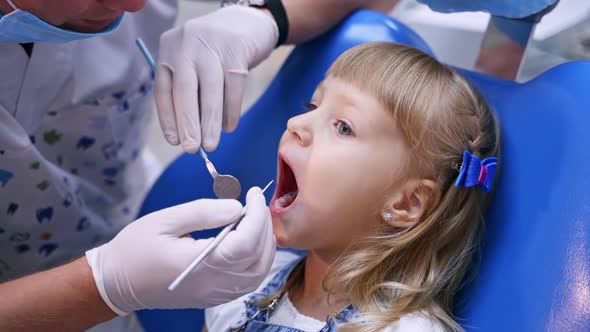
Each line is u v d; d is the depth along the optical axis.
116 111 1.17
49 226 1.15
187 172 1.19
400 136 0.87
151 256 0.77
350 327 0.84
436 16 1.39
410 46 1.03
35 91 1.00
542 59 1.22
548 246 0.78
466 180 0.87
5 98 0.97
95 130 1.16
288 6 1.12
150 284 0.77
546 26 1.22
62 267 0.81
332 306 0.92
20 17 0.74
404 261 0.91
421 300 0.88
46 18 0.76
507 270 0.84
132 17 1.15
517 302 0.78
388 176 0.87
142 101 1.24
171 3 1.22
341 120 0.88
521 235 0.85
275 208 0.90
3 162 0.98
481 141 0.92
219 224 0.79
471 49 1.33
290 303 0.98
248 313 1.00
